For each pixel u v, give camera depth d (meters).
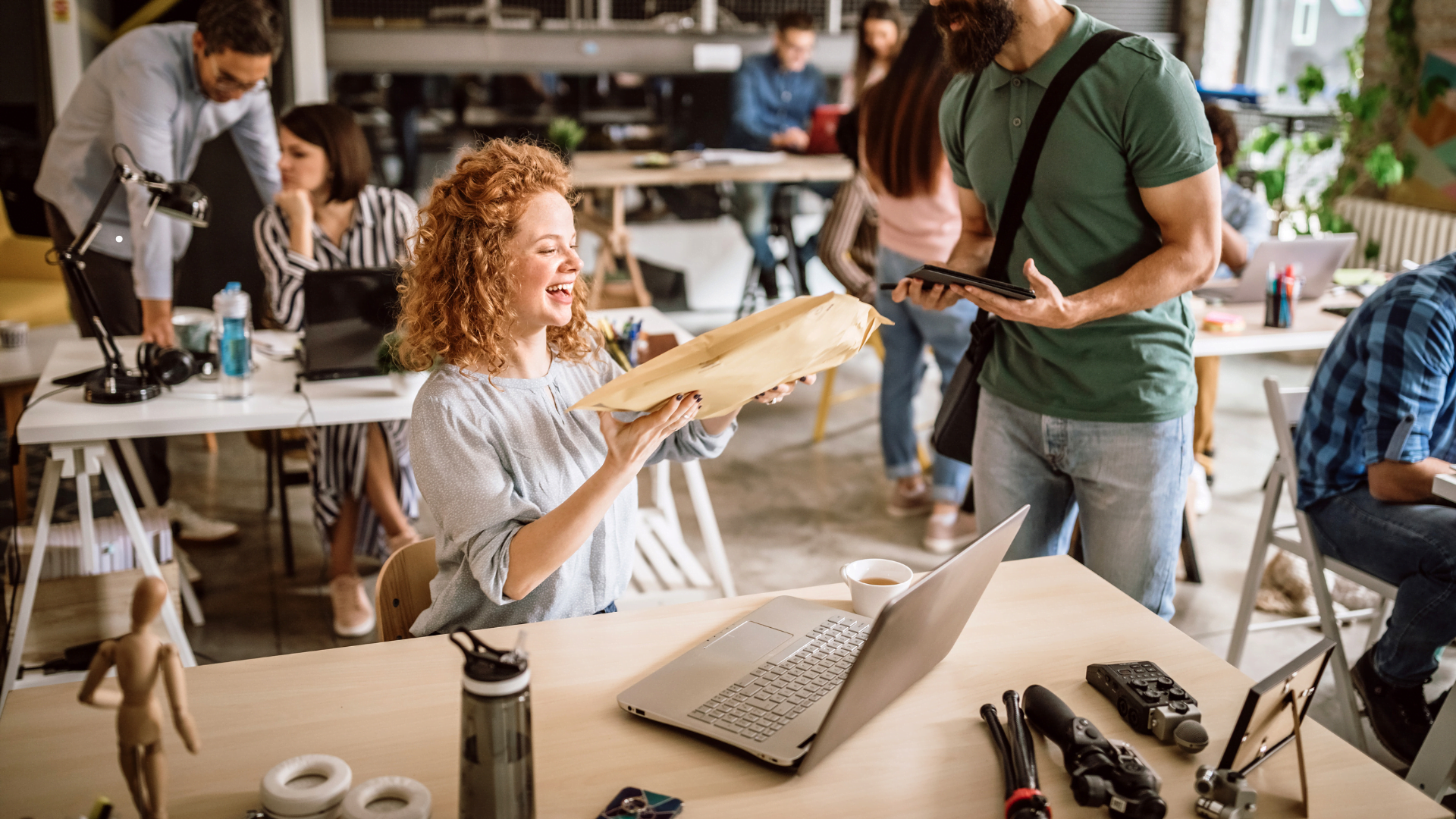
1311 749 1.21
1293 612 3.04
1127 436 1.98
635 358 2.74
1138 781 1.09
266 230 3.01
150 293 3.04
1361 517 2.29
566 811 1.09
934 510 3.56
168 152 3.18
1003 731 1.20
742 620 1.47
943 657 1.38
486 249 1.44
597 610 1.62
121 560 2.54
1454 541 2.13
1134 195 1.92
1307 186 6.08
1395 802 1.12
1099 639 1.44
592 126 6.46
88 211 3.33
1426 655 2.17
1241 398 5.07
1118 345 1.95
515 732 0.99
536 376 1.57
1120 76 1.84
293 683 1.32
